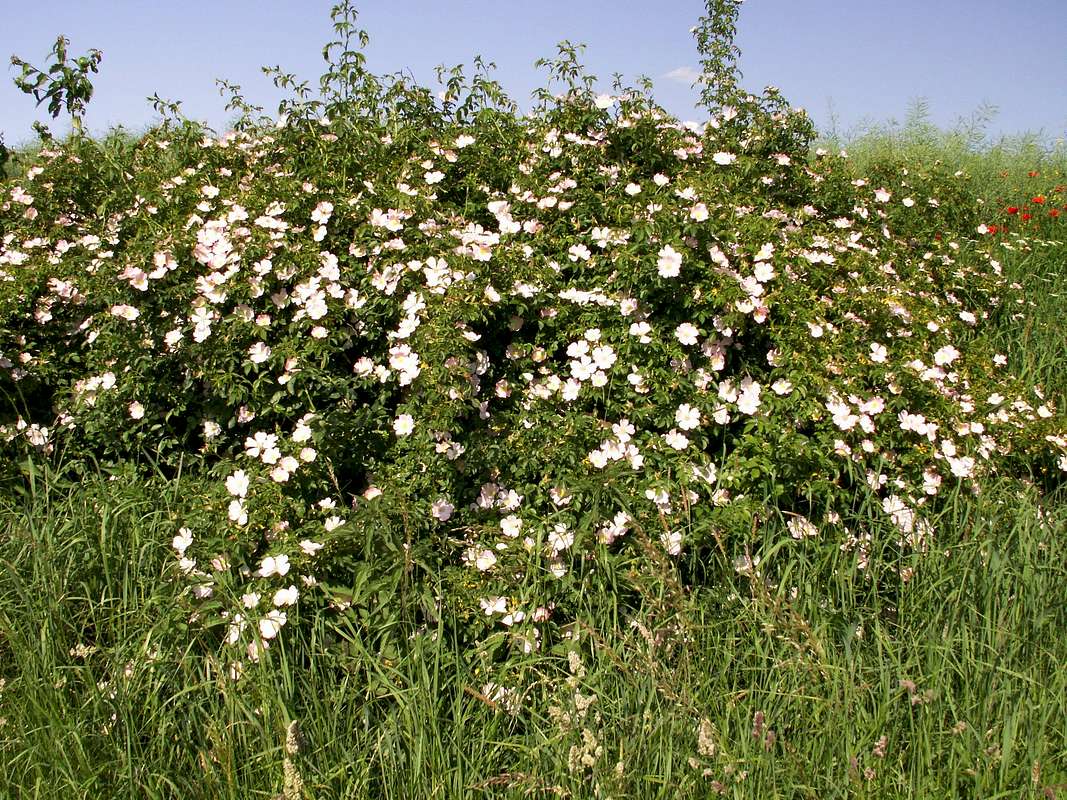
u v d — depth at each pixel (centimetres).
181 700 240
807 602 269
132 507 304
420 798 214
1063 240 704
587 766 215
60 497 330
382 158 407
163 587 274
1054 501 360
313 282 332
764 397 323
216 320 333
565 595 279
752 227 356
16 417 353
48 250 399
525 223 373
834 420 320
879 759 211
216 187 404
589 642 263
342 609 262
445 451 304
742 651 257
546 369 344
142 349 340
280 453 295
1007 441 368
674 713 226
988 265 546
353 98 448
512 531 290
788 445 304
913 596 277
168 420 351
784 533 298
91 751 226
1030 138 1088
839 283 380
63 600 271
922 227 533
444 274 331
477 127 435
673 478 310
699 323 339
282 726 227
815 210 470
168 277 342
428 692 234
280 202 368
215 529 280
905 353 366
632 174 420
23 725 230
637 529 244
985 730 223
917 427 334
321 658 257
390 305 335
